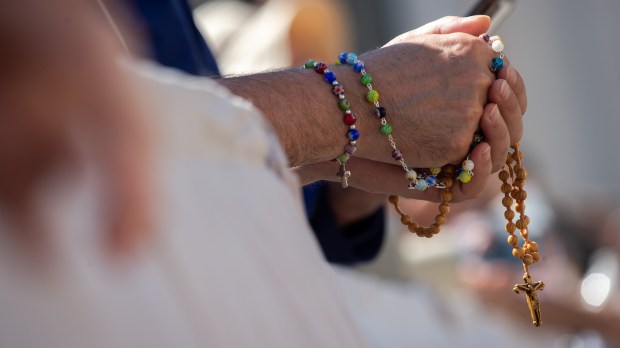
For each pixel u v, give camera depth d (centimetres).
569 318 351
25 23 135
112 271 150
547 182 396
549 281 356
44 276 144
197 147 158
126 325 151
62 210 145
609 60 513
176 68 218
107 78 141
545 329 350
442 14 520
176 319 153
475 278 355
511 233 208
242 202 159
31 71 136
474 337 311
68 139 140
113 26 154
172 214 154
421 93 199
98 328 148
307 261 162
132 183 143
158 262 153
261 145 162
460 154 201
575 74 518
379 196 230
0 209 140
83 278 147
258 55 307
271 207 161
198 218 156
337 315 163
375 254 239
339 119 196
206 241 156
